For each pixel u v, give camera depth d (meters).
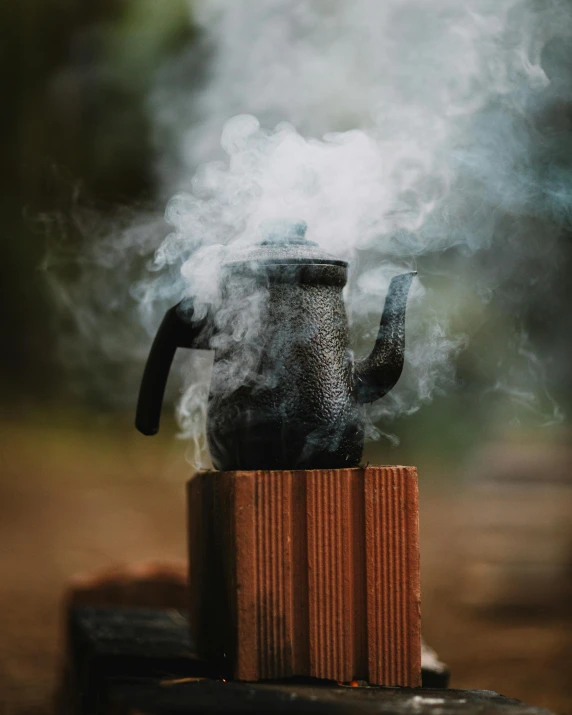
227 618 2.31
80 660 3.01
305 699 2.00
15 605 7.68
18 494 13.96
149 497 14.05
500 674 5.84
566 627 7.00
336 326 2.45
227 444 2.42
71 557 9.76
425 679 2.89
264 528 2.24
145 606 4.51
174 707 1.91
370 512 2.29
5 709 5.12
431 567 9.14
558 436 15.23
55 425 19.11
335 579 2.27
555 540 9.94
